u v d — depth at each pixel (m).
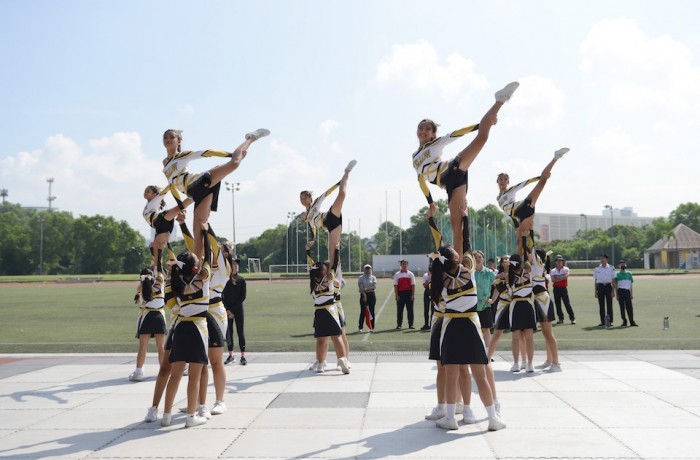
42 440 7.02
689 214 134.25
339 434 7.12
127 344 16.25
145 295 10.89
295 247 104.38
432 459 6.11
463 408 7.88
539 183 10.55
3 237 119.12
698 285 45.66
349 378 10.85
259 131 8.24
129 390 10.02
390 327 20.75
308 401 8.97
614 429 7.12
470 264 7.37
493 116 7.04
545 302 11.26
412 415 8.04
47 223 122.75
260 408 8.54
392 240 131.12
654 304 27.92
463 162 7.29
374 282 19.72
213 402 8.96
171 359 7.64
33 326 21.23
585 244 121.94
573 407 8.26
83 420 7.99
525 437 6.86
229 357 12.80
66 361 13.28
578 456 6.12
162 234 9.62
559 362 11.90
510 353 13.89
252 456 6.29
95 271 122.62
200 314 7.71
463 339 7.21
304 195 12.45
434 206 7.76
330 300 11.47
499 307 11.59
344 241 110.88
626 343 15.20
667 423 7.36
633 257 118.38
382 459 6.12
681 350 13.77
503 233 111.12
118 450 6.57
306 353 14.26
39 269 121.19
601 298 19.69
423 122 7.80
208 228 8.18
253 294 40.19
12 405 8.91
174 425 7.68
